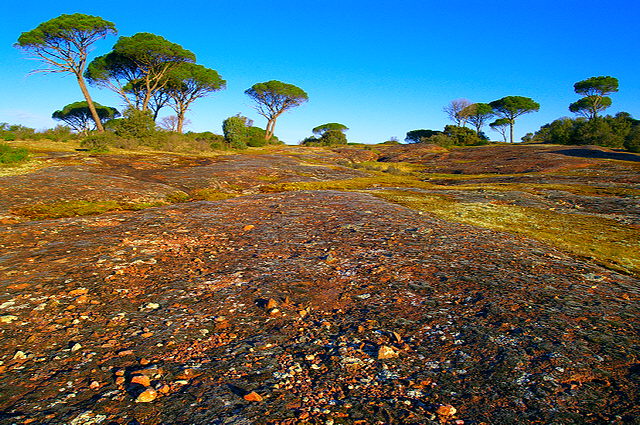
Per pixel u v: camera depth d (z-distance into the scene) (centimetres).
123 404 459
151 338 643
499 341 619
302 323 699
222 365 554
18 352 586
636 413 431
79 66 6562
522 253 1230
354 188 3766
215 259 1112
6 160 3288
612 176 4116
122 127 5794
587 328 668
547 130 12825
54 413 442
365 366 548
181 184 3177
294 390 488
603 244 1491
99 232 1458
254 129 12062
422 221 1745
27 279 923
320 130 14200
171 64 7556
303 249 1225
